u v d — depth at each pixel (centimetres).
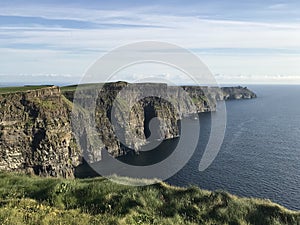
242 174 8556
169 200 1694
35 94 11469
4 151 10100
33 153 10706
